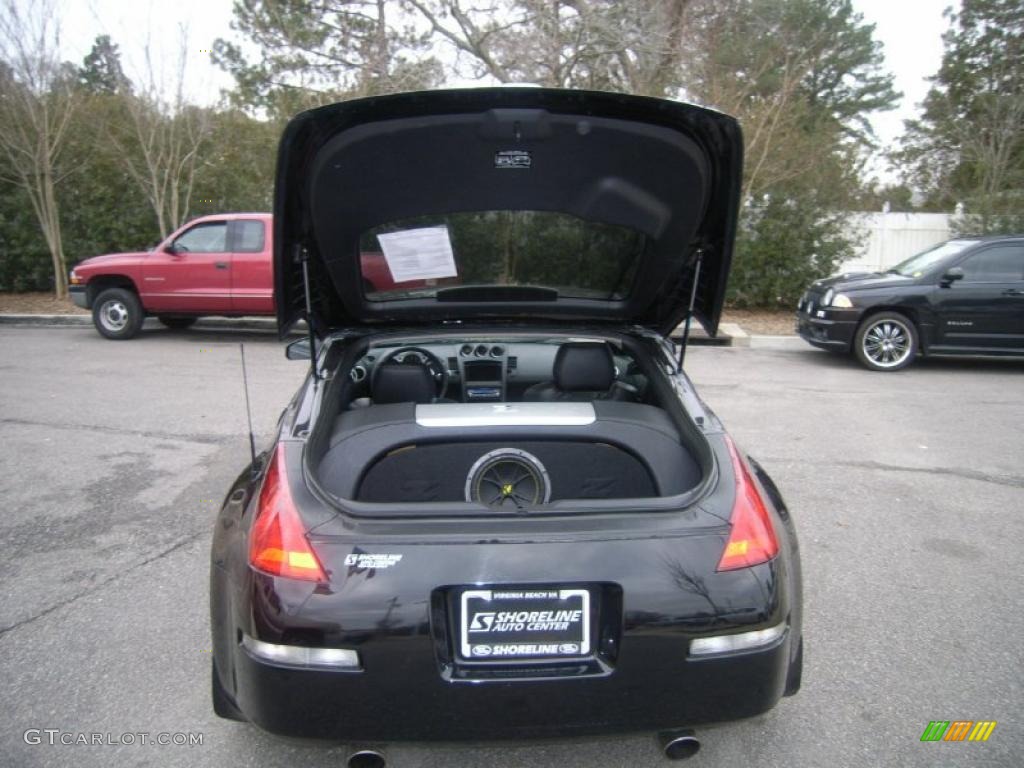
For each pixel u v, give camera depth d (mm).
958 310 9148
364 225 2961
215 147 15641
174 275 10828
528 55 14016
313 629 2006
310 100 15648
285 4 16750
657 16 13445
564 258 3238
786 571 2271
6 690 2932
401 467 2770
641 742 2672
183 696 2902
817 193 13477
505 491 2688
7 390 7863
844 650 3211
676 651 2068
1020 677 3021
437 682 2027
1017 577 3865
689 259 3145
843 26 27984
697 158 2719
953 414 7145
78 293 11172
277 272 2855
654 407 3037
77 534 4348
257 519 2211
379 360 3613
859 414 7109
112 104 15141
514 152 2713
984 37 24516
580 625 2078
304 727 2055
